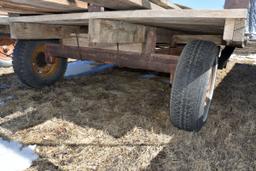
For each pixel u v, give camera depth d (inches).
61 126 92.9
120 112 106.9
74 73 177.6
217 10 62.9
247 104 121.2
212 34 145.1
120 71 188.5
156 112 107.2
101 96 127.1
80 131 89.7
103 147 79.7
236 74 192.2
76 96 125.8
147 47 102.8
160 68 95.6
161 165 71.0
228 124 96.2
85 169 69.1
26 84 131.2
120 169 69.1
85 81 155.5
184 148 78.9
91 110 108.9
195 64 76.2
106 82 154.8
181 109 78.5
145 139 84.6
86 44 116.8
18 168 68.8
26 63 124.0
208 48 79.2
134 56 100.9
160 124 95.7
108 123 96.1
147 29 102.4
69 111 107.0
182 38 145.0
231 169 69.1
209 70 77.8
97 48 111.0
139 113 105.8
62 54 125.0
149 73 183.6
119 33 86.5
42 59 133.1
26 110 106.9
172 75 92.7
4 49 197.0
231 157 74.5
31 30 111.5
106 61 109.9
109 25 81.9
